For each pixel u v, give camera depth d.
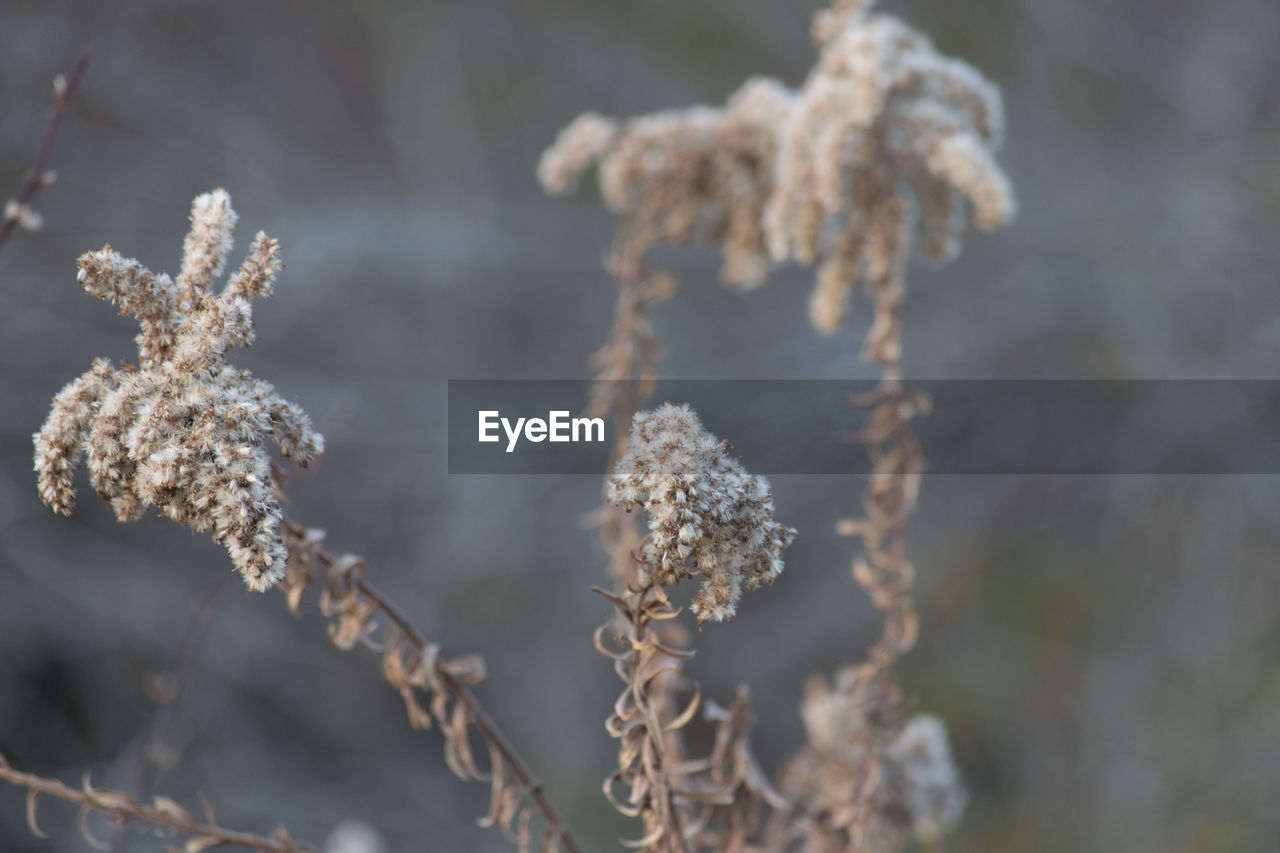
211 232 1.13
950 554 7.05
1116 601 6.67
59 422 1.05
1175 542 6.69
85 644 5.97
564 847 1.42
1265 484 6.44
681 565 1.01
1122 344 7.09
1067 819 5.92
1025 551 7.03
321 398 6.90
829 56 1.91
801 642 6.98
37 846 5.23
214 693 6.01
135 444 0.99
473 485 6.92
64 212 7.05
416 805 6.34
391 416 7.06
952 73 1.84
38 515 6.00
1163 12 8.02
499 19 8.76
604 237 8.23
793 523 7.10
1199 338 7.04
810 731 1.88
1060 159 7.93
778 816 1.82
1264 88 7.65
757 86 2.25
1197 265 7.05
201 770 5.70
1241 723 5.79
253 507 0.98
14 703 5.70
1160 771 5.86
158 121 7.62
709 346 7.73
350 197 8.12
